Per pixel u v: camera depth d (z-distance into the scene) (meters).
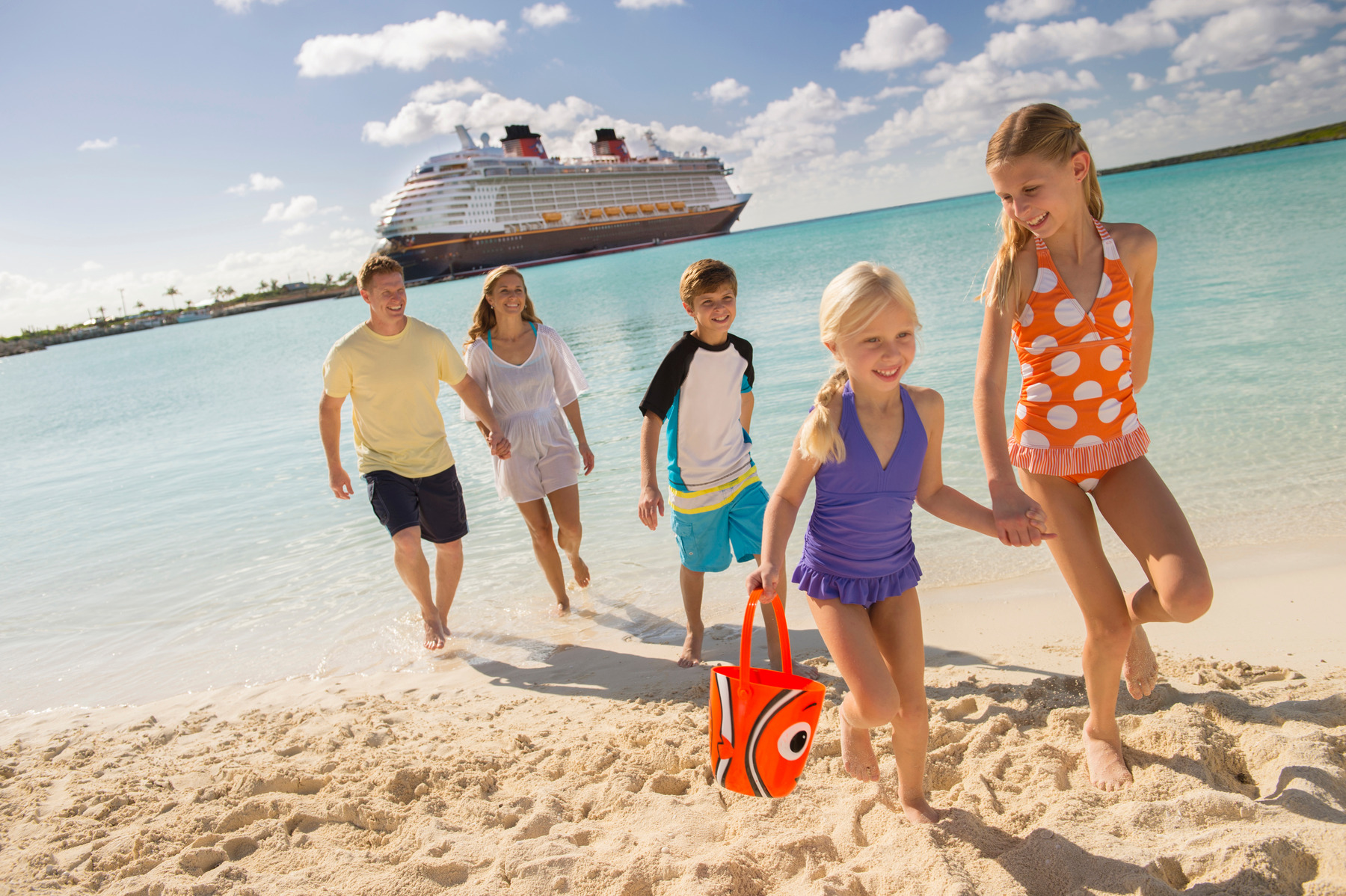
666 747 2.59
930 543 4.37
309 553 5.65
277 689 3.69
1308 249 11.66
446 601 4.21
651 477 3.34
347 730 3.05
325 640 4.19
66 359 52.00
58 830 2.48
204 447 10.57
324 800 2.44
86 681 3.99
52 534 7.04
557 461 4.25
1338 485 4.18
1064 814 1.92
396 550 3.94
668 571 4.62
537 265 86.00
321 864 2.12
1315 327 7.25
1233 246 13.24
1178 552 1.90
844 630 1.97
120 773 2.90
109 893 2.07
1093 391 2.06
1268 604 3.14
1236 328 7.68
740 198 109.44
